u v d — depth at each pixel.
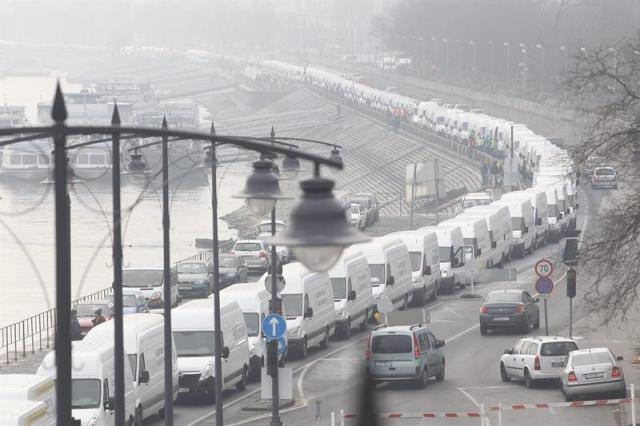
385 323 150.12
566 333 143.25
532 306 147.50
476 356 133.38
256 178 47.81
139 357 101.94
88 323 147.12
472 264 176.88
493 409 104.88
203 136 38.75
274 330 99.56
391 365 115.56
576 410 104.06
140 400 101.44
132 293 158.75
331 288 144.75
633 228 98.88
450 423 100.06
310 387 119.81
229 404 114.19
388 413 104.62
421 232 177.38
